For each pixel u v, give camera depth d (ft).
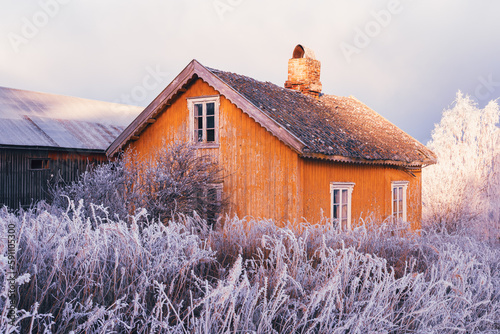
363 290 13.91
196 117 43.55
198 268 14.37
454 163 64.44
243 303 11.12
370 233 20.74
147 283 10.76
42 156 51.75
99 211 31.81
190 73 42.01
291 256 16.29
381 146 46.83
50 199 46.55
